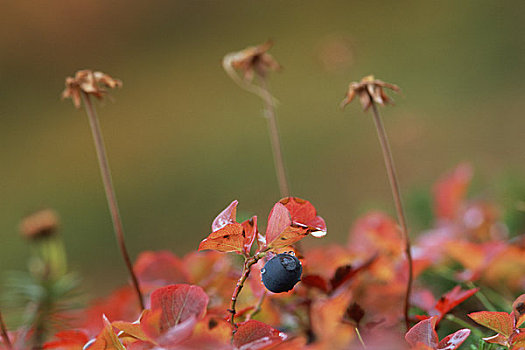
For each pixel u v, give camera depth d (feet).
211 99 9.57
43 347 1.48
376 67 8.76
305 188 6.19
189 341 1.32
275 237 1.37
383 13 10.44
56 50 10.89
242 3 11.93
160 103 9.52
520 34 8.39
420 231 2.34
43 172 8.15
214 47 11.07
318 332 1.57
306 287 1.57
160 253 1.63
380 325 1.53
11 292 1.70
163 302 1.34
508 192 2.00
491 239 2.02
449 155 5.42
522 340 1.39
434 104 6.96
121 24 11.43
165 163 7.80
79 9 11.11
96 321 1.65
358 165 6.22
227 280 1.61
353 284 1.61
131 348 1.36
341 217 5.11
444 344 1.38
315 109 8.20
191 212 6.56
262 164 7.22
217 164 7.52
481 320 1.40
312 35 10.50
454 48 8.60
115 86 1.51
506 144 5.39
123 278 4.94
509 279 1.69
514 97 6.75
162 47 11.18
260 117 8.62
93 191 7.45
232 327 1.35
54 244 1.77
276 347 1.45
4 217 7.00
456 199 2.15
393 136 6.03
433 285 1.75
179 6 11.85
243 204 6.44
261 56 1.67
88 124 9.30
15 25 10.84
